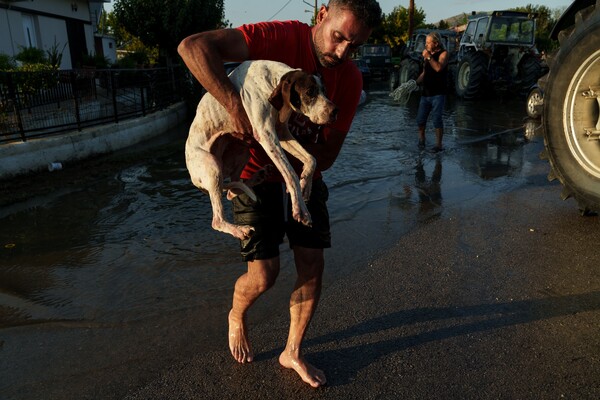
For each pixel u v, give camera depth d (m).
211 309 3.33
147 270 3.95
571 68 4.52
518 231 4.58
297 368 2.60
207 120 2.17
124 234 4.72
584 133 4.57
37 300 3.51
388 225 4.86
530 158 7.46
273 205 2.43
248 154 2.35
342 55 2.13
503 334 2.99
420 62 16.39
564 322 3.09
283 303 3.41
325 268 3.96
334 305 3.39
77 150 7.71
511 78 13.95
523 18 14.16
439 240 4.45
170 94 12.49
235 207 2.47
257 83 2.03
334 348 2.92
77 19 17.52
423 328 3.09
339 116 2.43
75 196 5.93
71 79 7.93
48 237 4.68
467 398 2.47
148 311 3.32
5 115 7.42
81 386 2.57
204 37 2.04
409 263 4.00
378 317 3.23
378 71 26.69
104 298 3.52
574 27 4.55
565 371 2.63
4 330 3.12
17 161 6.73
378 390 2.54
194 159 2.17
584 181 4.57
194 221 5.04
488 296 3.45
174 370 2.70
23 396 2.50
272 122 2.02
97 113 8.95
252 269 2.50
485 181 6.32
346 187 6.20
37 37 14.83
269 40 2.16
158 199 5.77
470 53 14.26
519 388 2.52
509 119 11.23
